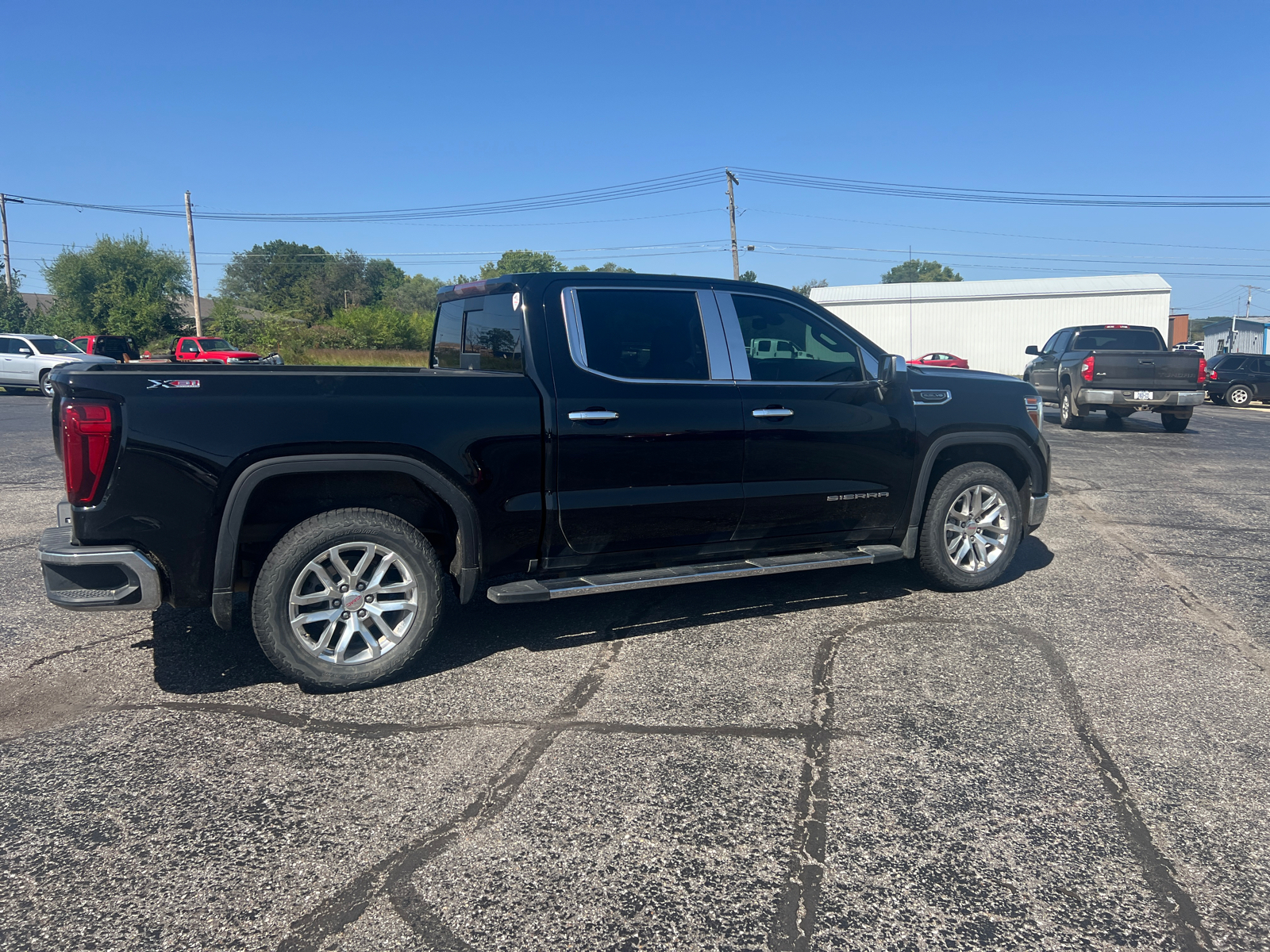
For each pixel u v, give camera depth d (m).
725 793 2.82
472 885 2.33
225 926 2.16
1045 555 6.07
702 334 4.29
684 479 4.15
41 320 47.28
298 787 2.84
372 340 50.84
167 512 3.22
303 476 3.60
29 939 2.10
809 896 2.29
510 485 3.77
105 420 3.12
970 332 37.25
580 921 2.18
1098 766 3.01
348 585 3.55
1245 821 2.67
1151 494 8.62
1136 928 2.17
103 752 3.08
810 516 4.55
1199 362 14.11
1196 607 4.87
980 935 2.14
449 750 3.11
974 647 4.18
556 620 4.57
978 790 2.84
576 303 4.05
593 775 2.93
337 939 2.11
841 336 4.72
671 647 4.18
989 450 5.24
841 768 2.98
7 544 6.28
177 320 50.12
